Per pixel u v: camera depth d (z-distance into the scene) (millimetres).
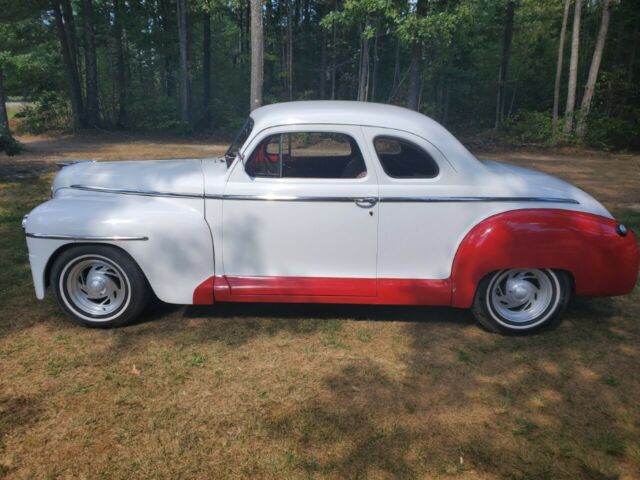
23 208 7758
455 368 3627
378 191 3902
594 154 18625
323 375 3496
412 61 18125
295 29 30047
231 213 3953
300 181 3930
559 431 2965
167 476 2566
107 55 31203
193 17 29500
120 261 3928
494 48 31969
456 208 3936
